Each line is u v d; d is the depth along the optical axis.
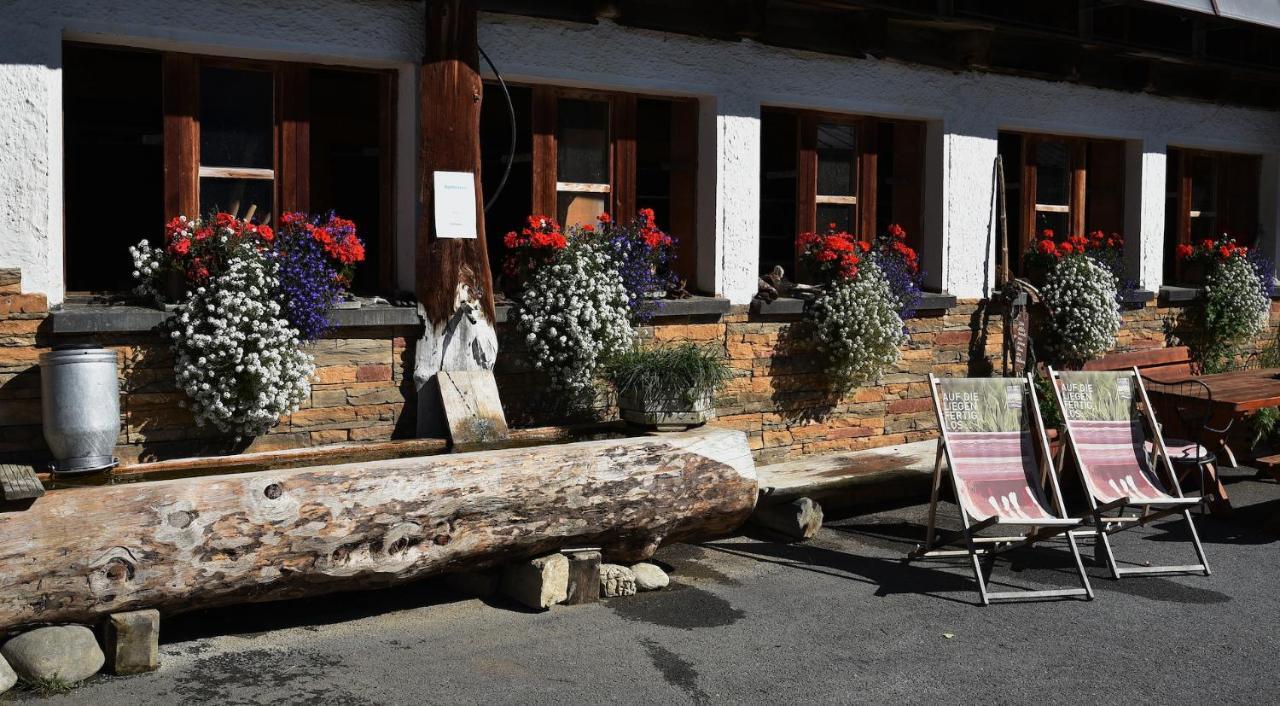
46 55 5.32
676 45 7.28
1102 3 9.25
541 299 6.68
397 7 6.24
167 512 4.38
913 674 4.70
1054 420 8.03
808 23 7.96
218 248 5.61
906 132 8.98
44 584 4.15
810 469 7.39
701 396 6.24
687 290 7.65
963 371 9.06
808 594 5.77
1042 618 5.49
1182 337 10.95
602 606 5.46
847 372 8.02
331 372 6.12
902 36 8.55
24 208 5.31
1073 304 9.55
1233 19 9.41
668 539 5.91
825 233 8.40
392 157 6.55
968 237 8.98
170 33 5.59
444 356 6.36
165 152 5.85
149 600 4.37
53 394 5.01
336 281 6.06
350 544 4.76
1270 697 4.57
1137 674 4.78
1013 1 9.04
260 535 4.55
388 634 4.96
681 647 4.93
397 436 6.36
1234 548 6.90
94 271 9.41
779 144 9.84
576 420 7.04
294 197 6.25
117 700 4.12
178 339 5.52
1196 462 7.23
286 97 6.19
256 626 4.98
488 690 4.38
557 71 6.82
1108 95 9.94
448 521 5.02
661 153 10.16
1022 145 9.63
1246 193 11.65
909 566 6.35
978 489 6.13
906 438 8.72
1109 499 6.35
